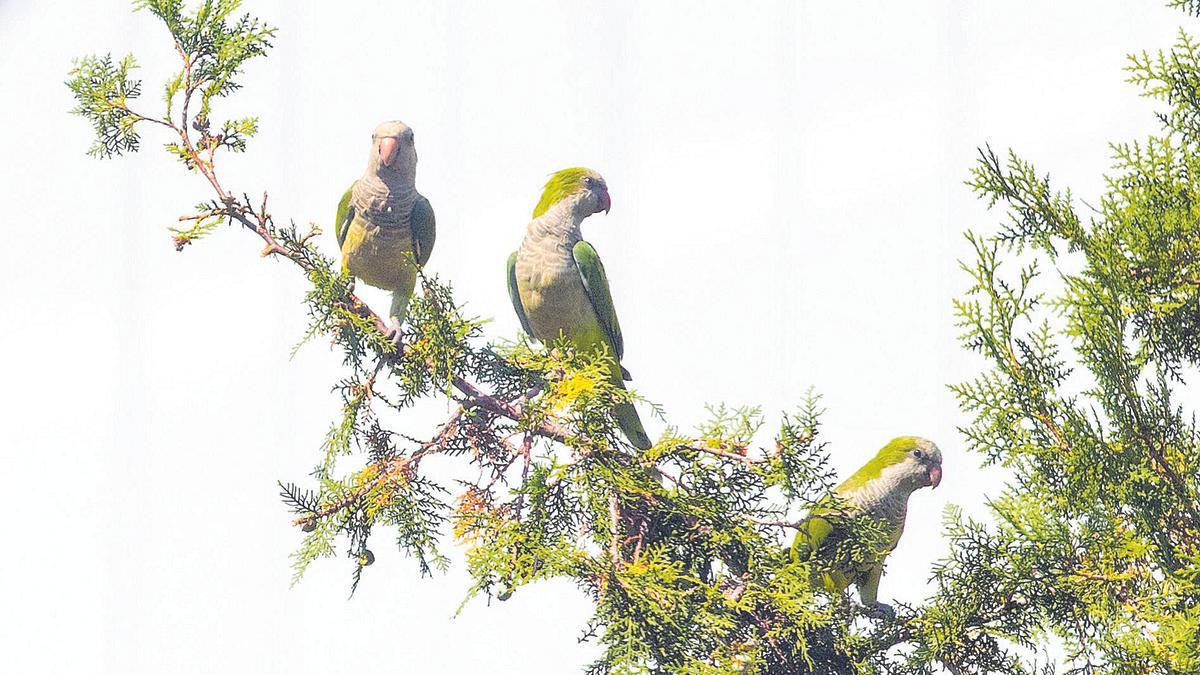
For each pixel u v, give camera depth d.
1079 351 9.43
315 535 9.10
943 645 9.34
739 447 9.20
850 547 9.78
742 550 9.22
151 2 9.70
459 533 8.55
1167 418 9.77
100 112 10.00
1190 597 9.11
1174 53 10.48
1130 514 9.64
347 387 9.48
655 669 8.53
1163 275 9.88
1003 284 9.49
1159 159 10.39
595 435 9.08
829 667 9.37
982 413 9.49
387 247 11.25
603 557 8.33
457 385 9.48
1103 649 8.88
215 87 9.68
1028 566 9.25
